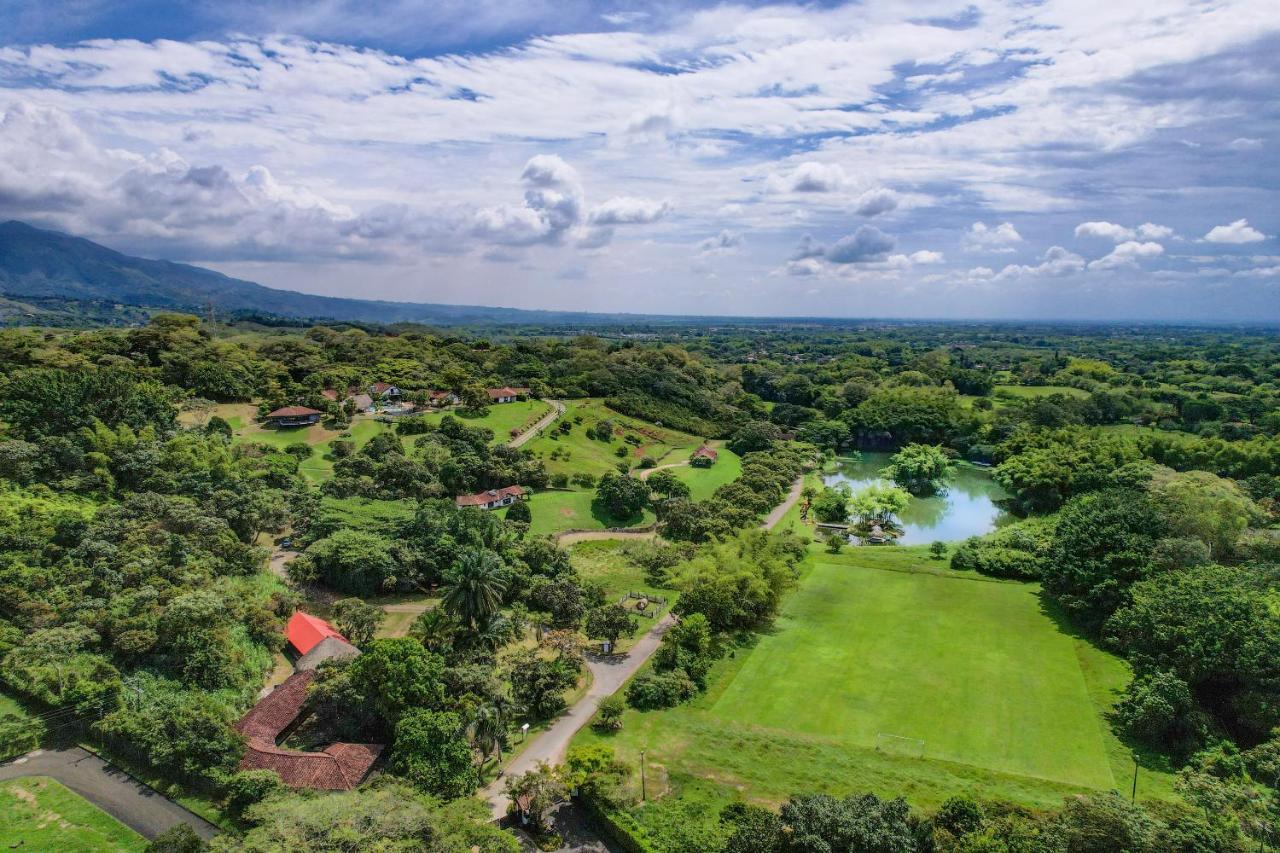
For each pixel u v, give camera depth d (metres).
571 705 74.00
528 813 56.19
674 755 64.81
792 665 83.06
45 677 64.56
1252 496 137.75
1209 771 59.97
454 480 138.12
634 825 54.06
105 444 110.50
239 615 79.75
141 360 172.75
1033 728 69.62
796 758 64.31
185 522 94.38
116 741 61.38
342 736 64.62
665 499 147.00
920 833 49.59
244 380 175.12
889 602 100.75
